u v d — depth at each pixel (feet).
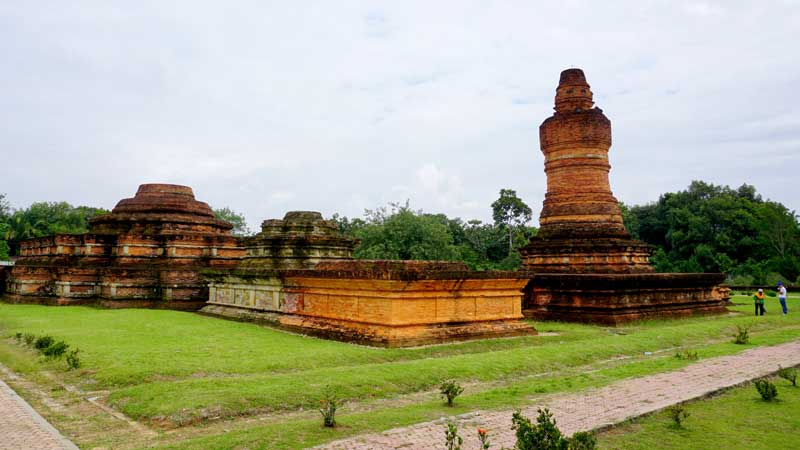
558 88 102.83
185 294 103.81
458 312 61.41
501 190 278.05
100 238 108.47
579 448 24.57
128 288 102.89
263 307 77.00
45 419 34.24
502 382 45.16
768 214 233.96
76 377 44.55
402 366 45.78
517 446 25.66
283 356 49.93
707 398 38.91
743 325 80.84
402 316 56.65
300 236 82.48
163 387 38.34
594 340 63.21
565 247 94.68
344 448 27.53
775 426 32.53
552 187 100.32
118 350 52.26
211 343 57.31
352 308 61.16
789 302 123.44
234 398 35.76
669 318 86.84
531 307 91.40
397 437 29.32
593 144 97.25
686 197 281.54
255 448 27.66
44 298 108.68
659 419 33.88
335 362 49.11
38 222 274.36
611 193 99.35
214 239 112.47
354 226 241.96
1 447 28.55
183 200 118.42
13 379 45.68
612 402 36.81
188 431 31.68
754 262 228.02
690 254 257.55
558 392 39.91
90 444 29.71
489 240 261.85
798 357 54.19
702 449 28.60
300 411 35.65
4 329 71.77
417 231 179.11
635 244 93.81
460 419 32.78
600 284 81.56
